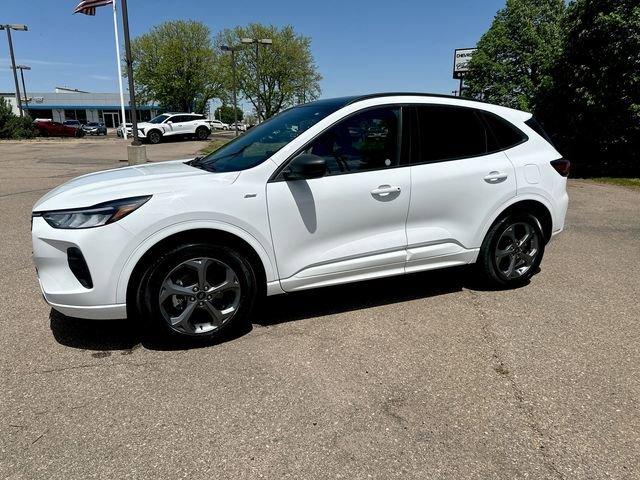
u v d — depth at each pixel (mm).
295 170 3170
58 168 14219
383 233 3676
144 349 3242
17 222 6820
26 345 3285
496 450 2301
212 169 3561
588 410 2611
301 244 3432
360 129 3574
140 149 14227
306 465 2193
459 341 3398
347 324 3658
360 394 2746
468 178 3902
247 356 3160
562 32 14031
